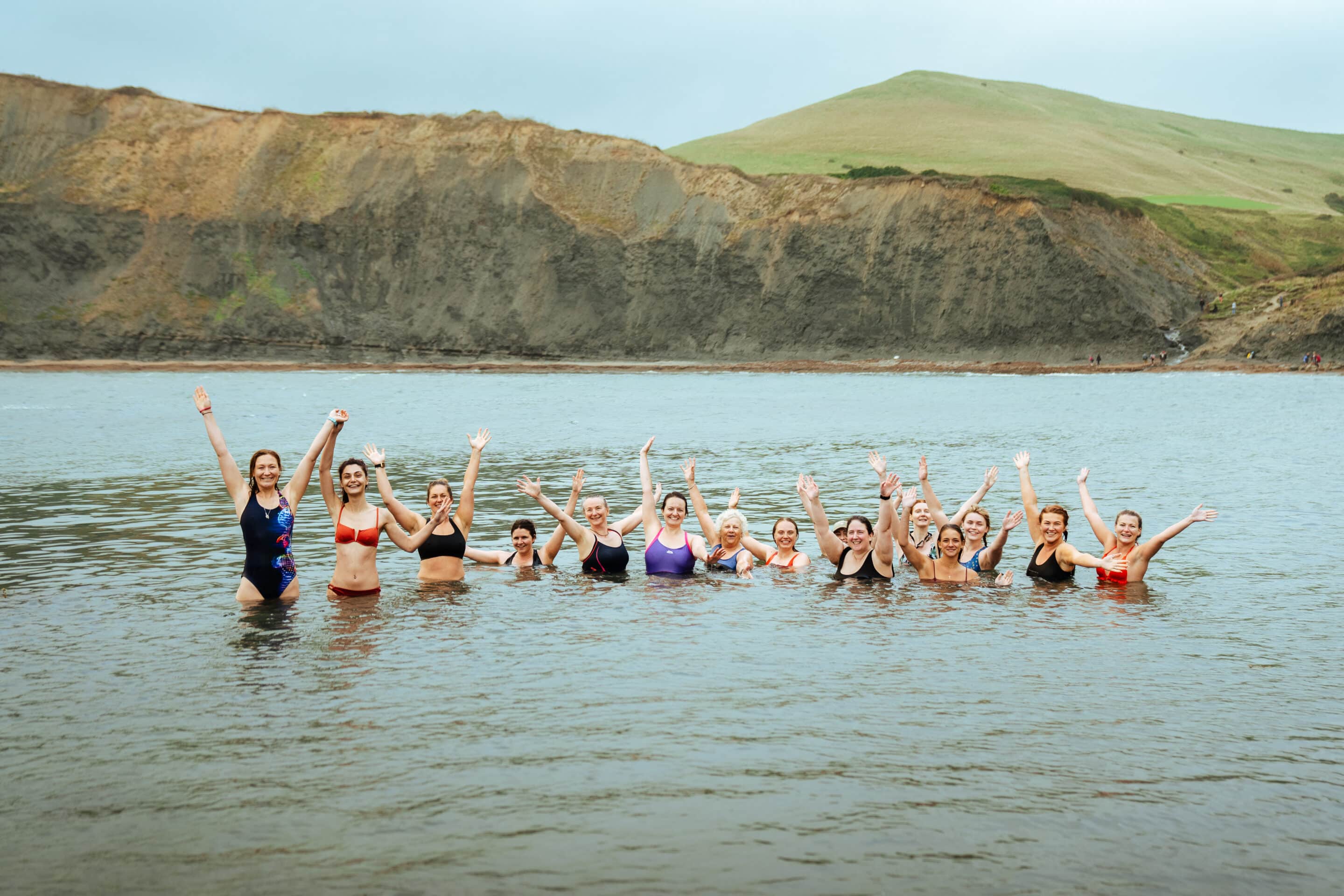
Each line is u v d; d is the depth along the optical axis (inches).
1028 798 245.6
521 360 3762.3
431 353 3772.1
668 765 262.8
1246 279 4111.7
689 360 3747.5
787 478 866.8
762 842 222.8
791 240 3823.8
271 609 433.4
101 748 273.1
